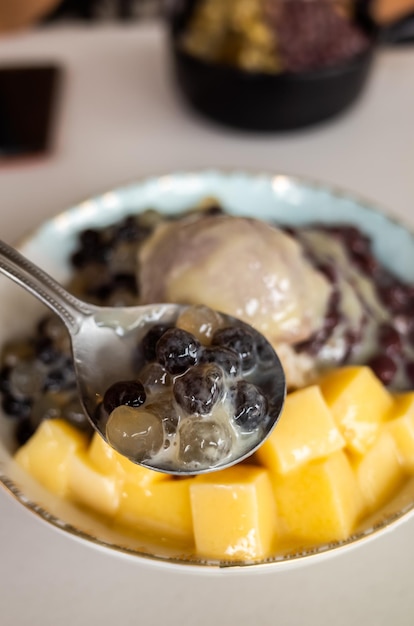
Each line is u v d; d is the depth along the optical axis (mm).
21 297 247
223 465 190
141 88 384
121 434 187
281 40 334
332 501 198
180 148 345
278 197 281
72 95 376
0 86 362
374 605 193
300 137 352
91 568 201
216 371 188
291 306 232
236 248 232
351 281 256
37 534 207
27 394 233
